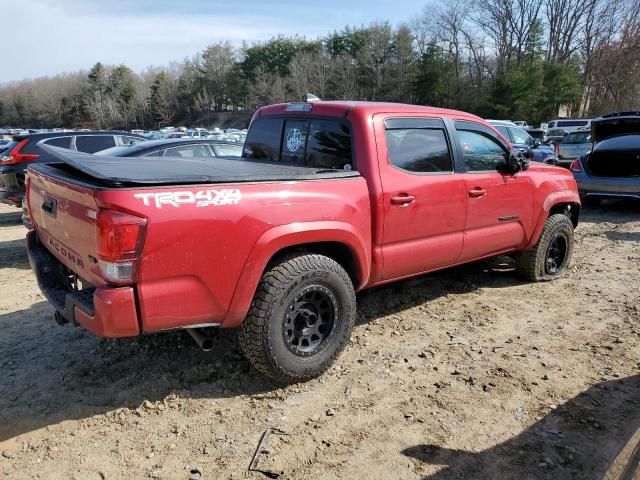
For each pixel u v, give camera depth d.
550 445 2.91
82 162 3.16
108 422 3.18
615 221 9.48
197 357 3.96
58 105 120.25
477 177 4.64
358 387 3.54
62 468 2.77
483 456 2.83
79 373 3.75
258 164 4.20
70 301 3.10
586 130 16.80
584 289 5.54
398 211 3.96
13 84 145.25
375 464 2.78
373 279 4.01
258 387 3.55
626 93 51.88
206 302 3.04
